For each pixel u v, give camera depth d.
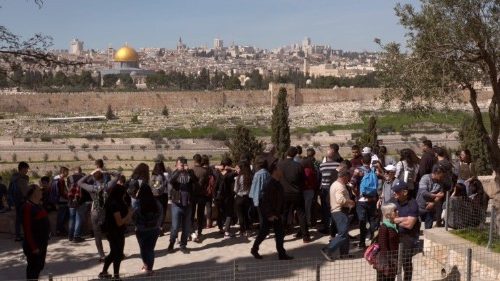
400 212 10.62
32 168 74.19
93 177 13.49
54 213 15.78
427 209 13.91
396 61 13.63
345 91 161.75
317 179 14.88
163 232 15.98
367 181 13.79
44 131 101.00
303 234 14.65
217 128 101.75
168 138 88.50
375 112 115.69
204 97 154.12
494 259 11.14
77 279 11.87
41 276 12.16
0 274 12.34
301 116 124.75
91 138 87.75
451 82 12.87
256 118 124.69
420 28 12.95
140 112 142.00
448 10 12.35
